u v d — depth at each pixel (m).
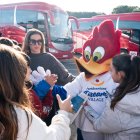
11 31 17.34
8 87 1.64
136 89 2.69
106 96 3.23
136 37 17.64
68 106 2.19
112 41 3.34
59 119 2.03
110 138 2.86
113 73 2.80
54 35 16.62
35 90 3.03
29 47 3.78
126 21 18.00
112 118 2.72
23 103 1.71
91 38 3.42
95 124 2.89
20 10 17.11
